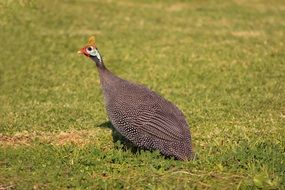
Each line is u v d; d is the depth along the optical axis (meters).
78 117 12.85
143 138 9.82
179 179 9.12
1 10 22.75
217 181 9.09
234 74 17.05
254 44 20.94
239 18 26.00
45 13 25.08
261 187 8.80
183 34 22.69
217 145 10.72
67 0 27.58
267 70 17.42
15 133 11.77
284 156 9.91
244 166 9.55
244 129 11.74
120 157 9.89
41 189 8.95
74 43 21.33
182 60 18.77
